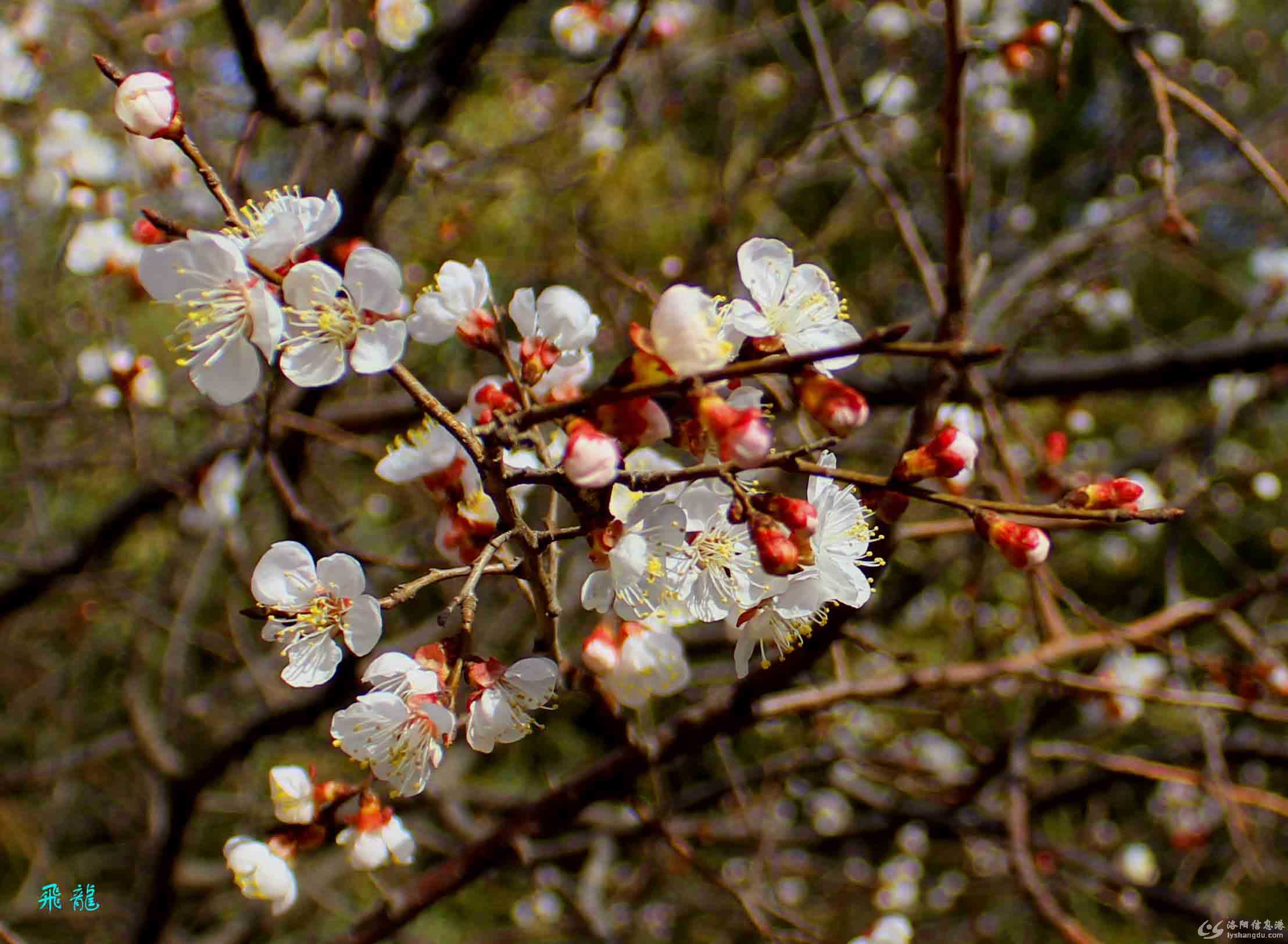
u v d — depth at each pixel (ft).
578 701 11.64
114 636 19.44
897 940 6.97
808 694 8.39
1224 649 20.02
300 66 14.42
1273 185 7.06
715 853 18.38
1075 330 16.11
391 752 4.43
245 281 4.32
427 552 15.06
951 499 4.42
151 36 13.26
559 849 13.74
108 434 15.46
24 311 16.51
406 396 13.50
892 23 16.61
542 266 15.76
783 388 5.79
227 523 12.28
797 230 18.61
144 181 10.45
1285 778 18.86
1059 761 19.48
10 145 12.53
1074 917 17.03
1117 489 5.04
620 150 15.93
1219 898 14.07
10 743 22.40
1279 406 20.88
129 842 20.54
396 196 11.93
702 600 4.58
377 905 8.29
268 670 15.17
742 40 18.19
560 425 4.81
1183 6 22.85
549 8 22.94
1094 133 26.66
